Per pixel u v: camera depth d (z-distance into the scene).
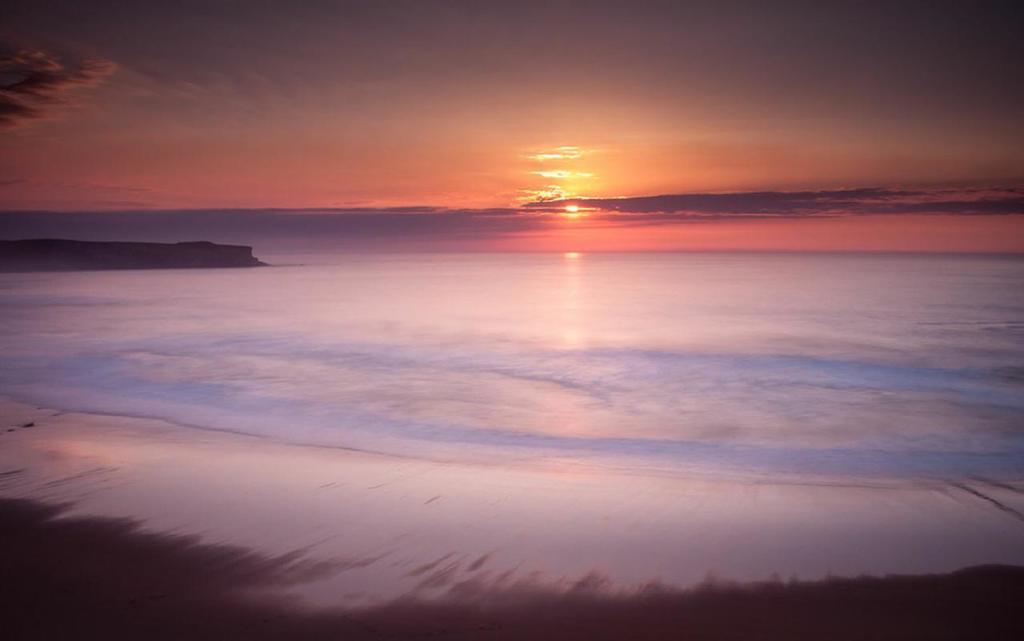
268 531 7.84
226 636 5.50
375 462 11.21
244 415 16.22
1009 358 26.28
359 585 6.47
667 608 6.04
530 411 17.08
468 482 9.95
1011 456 12.67
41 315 45.16
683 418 16.31
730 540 7.69
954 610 5.98
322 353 28.08
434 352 28.45
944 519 8.47
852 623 5.75
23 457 11.29
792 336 33.22
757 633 5.59
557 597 6.24
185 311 48.34
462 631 5.61
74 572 6.69
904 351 28.19
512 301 59.81
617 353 28.05
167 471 10.43
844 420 16.06
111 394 19.02
